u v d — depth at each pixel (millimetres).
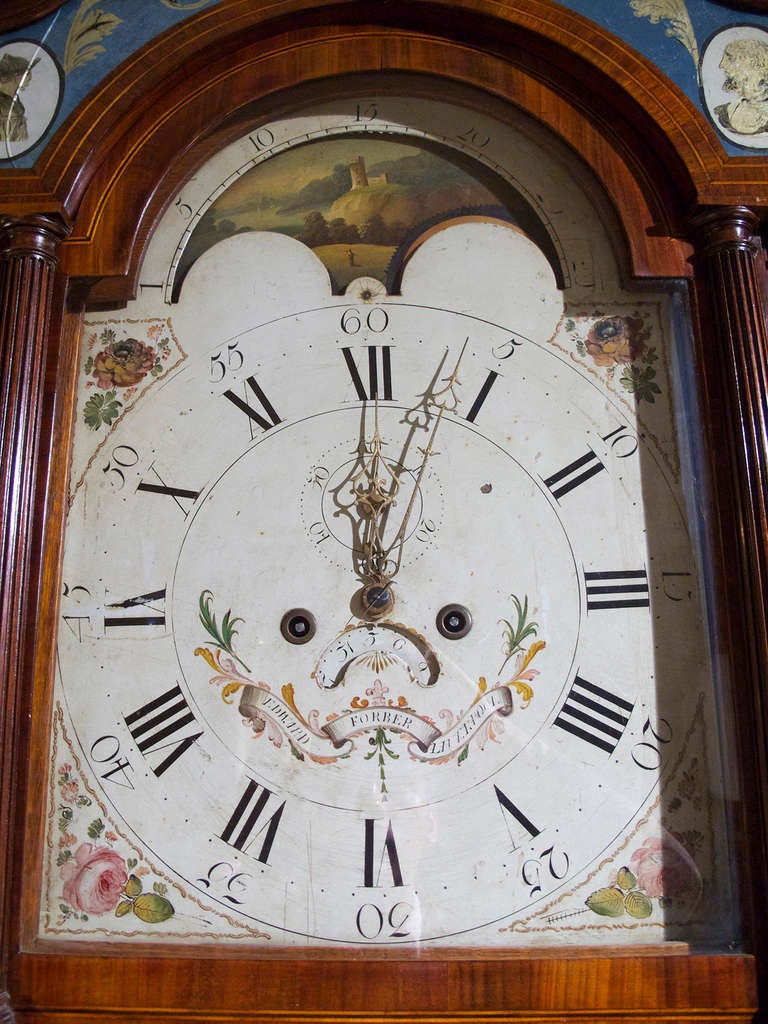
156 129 505
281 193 515
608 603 458
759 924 411
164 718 451
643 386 482
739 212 474
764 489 441
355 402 485
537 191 508
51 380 478
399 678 454
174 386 490
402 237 506
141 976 413
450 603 461
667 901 424
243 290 501
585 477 473
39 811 440
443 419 482
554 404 482
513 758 444
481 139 516
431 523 470
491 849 432
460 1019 406
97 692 454
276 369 491
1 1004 406
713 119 489
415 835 435
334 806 439
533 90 505
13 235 479
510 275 498
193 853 436
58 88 500
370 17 508
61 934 428
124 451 482
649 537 464
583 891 427
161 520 474
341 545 469
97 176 499
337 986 410
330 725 449
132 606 463
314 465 479
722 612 448
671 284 488
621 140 498
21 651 444
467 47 508
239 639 459
